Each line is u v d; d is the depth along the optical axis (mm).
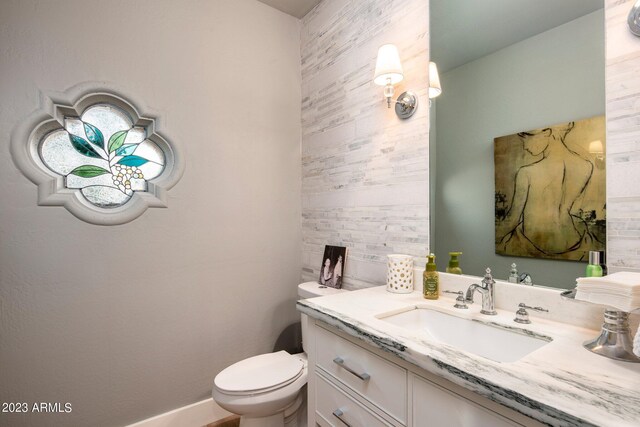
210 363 1838
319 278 1990
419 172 1417
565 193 955
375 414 902
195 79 1809
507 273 1100
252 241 2012
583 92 919
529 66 1046
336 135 1905
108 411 1536
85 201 1539
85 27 1498
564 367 670
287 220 2172
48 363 1405
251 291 2002
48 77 1414
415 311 1183
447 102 1304
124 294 1583
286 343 2150
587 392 572
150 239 1658
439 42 1338
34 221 1381
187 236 1771
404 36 1490
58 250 1430
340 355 1042
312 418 1184
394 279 1364
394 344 806
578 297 770
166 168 1759
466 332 1047
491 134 1152
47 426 1400
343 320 988
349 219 1809
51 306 1413
